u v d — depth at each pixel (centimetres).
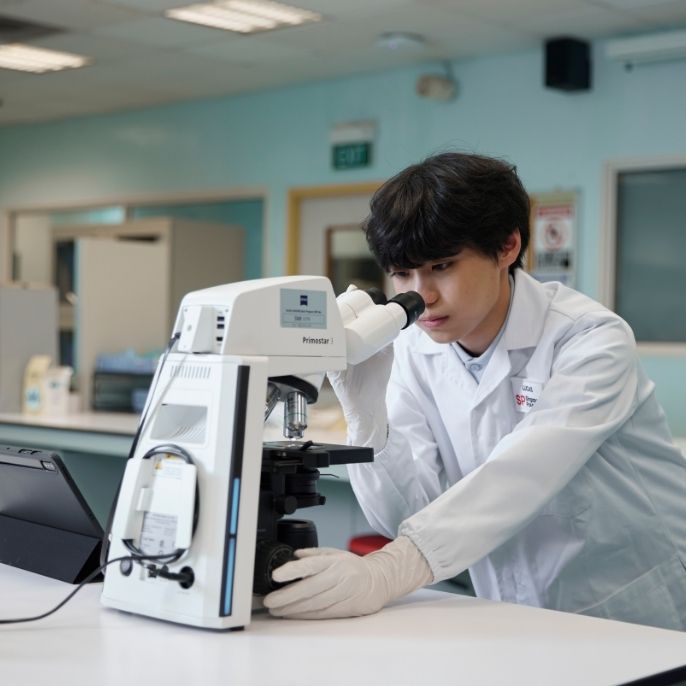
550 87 524
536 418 163
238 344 143
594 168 529
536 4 467
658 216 518
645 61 509
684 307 511
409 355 193
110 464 455
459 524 153
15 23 518
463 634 138
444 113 580
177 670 122
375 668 123
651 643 135
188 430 151
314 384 156
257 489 142
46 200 769
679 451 186
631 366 170
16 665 124
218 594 138
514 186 164
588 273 532
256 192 660
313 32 521
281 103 648
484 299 162
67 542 172
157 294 550
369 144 607
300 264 652
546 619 147
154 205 721
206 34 529
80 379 522
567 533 176
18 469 174
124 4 482
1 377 502
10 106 718
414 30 514
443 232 154
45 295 514
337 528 418
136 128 718
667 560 181
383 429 174
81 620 145
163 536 145
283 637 137
